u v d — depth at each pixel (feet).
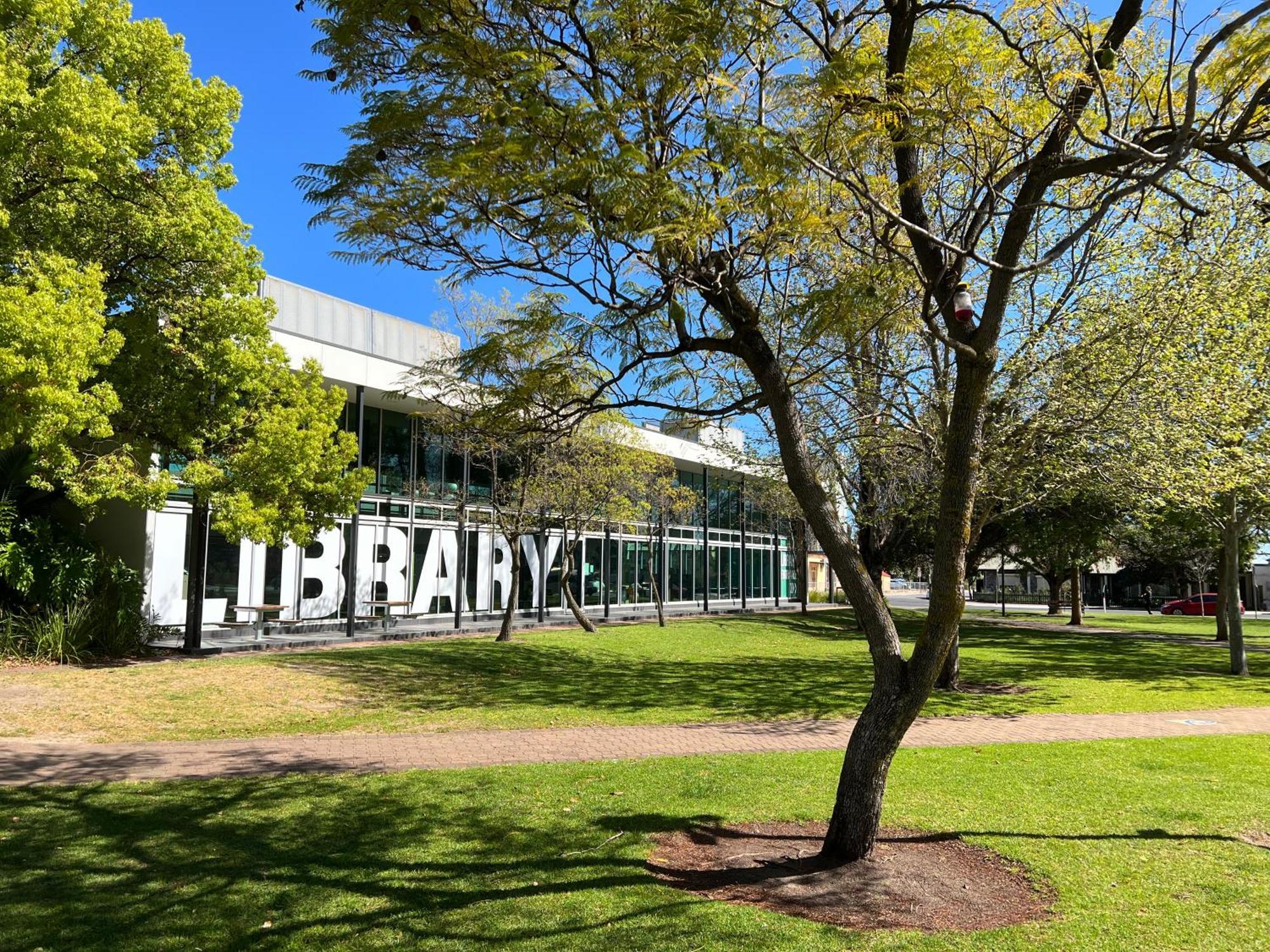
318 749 28.55
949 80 19.04
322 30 15.88
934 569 16.98
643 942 13.26
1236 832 19.57
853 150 18.97
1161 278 38.58
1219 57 16.88
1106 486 42.91
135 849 17.57
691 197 16.07
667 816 20.61
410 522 78.89
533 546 95.35
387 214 16.16
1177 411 39.11
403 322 78.79
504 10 16.17
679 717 36.06
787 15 18.39
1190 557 147.54
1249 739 31.78
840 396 41.16
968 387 16.79
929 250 19.01
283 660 47.83
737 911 14.61
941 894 15.80
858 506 60.64
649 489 77.66
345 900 14.97
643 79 15.85
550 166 16.02
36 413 35.88
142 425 46.93
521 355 19.93
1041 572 144.15
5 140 37.24
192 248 46.21
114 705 34.45
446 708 37.17
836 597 165.37
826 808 21.48
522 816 20.54
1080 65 19.25
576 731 32.53
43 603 46.68
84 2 44.37
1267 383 42.24
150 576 57.16
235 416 48.70
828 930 13.79
